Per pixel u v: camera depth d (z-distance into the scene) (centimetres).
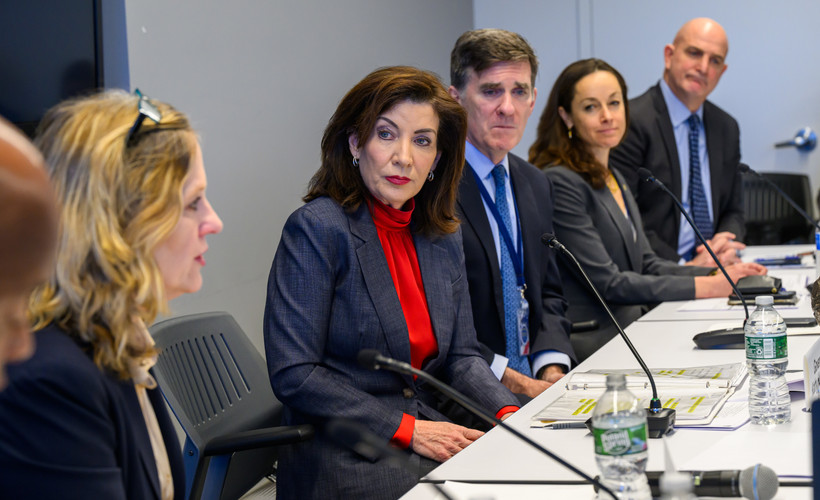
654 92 405
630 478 106
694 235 405
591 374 184
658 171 393
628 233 313
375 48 424
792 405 148
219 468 168
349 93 190
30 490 89
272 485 251
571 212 303
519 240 251
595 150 321
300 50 358
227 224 312
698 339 205
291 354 178
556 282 267
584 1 559
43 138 100
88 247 96
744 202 485
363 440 89
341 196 192
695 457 124
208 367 188
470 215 240
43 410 91
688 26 401
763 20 529
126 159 99
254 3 327
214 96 305
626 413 108
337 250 185
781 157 533
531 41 572
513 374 226
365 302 185
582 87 313
